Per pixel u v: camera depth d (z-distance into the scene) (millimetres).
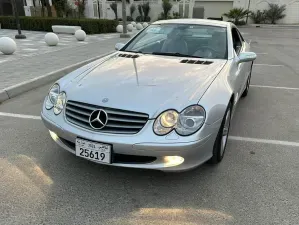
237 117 4691
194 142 2477
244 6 35125
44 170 3033
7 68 7113
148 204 2570
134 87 2787
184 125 2490
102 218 2395
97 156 2559
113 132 2514
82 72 3285
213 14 36406
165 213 2463
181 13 35062
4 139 3699
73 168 3072
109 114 2547
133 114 2510
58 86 3062
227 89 2998
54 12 25078
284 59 10609
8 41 8875
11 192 2676
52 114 2883
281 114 4875
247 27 30031
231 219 2410
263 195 2723
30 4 28562
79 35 13266
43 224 2314
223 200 2645
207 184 2865
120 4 36312
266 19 34812
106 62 3566
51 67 7312
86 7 36312
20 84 5656
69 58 8680
